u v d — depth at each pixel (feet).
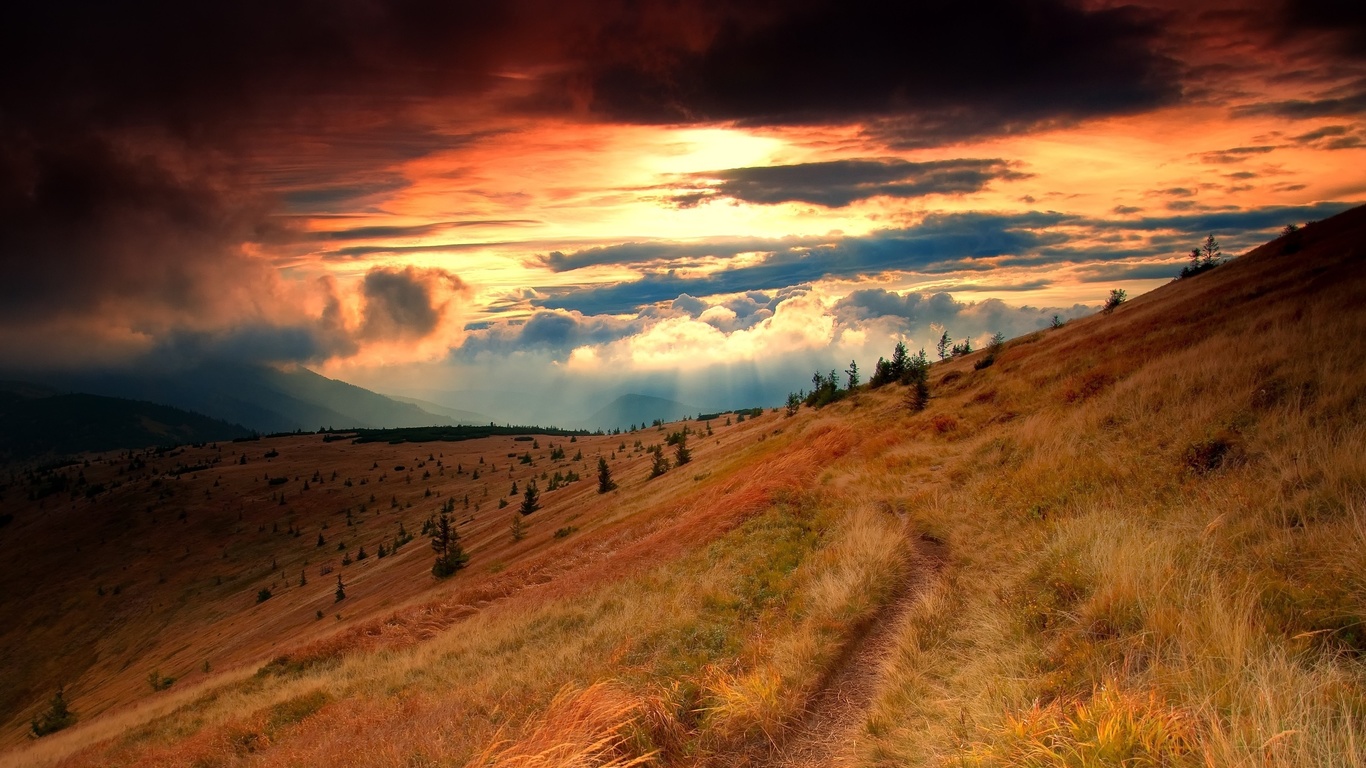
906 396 137.18
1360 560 19.51
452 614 85.61
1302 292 70.59
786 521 55.98
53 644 501.56
